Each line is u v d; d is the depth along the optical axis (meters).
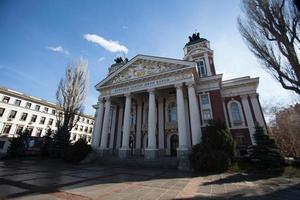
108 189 7.90
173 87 23.20
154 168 15.97
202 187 8.54
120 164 18.31
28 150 26.95
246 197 6.84
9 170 13.58
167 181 9.93
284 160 14.55
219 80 22.58
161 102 26.77
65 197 6.54
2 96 41.00
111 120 30.48
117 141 28.25
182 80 20.89
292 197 6.85
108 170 14.23
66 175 11.48
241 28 13.99
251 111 22.05
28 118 45.09
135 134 27.41
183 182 9.68
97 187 8.25
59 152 23.94
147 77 22.91
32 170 13.67
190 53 31.11
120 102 29.88
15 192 7.05
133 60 25.48
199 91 23.23
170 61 22.39
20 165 17.23
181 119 19.09
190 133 22.33
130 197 6.72
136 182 9.57
